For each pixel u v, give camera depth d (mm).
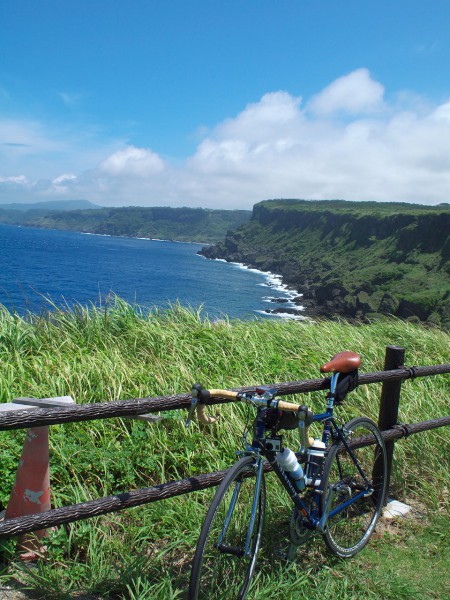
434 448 5316
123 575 3084
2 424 2584
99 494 4207
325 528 3402
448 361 8180
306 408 2832
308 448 3312
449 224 112188
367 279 100812
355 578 3408
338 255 157250
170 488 3076
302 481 3172
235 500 2988
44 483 3357
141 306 8195
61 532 3432
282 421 2953
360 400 6066
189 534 3684
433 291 63688
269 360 6820
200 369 6316
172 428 5020
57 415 2709
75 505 2812
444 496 4688
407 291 91312
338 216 180500
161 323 7781
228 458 4805
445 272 101625
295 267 139750
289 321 8875
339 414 5816
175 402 3037
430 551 3848
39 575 3080
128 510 3895
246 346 7195
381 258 131500
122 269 95188
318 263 143625
